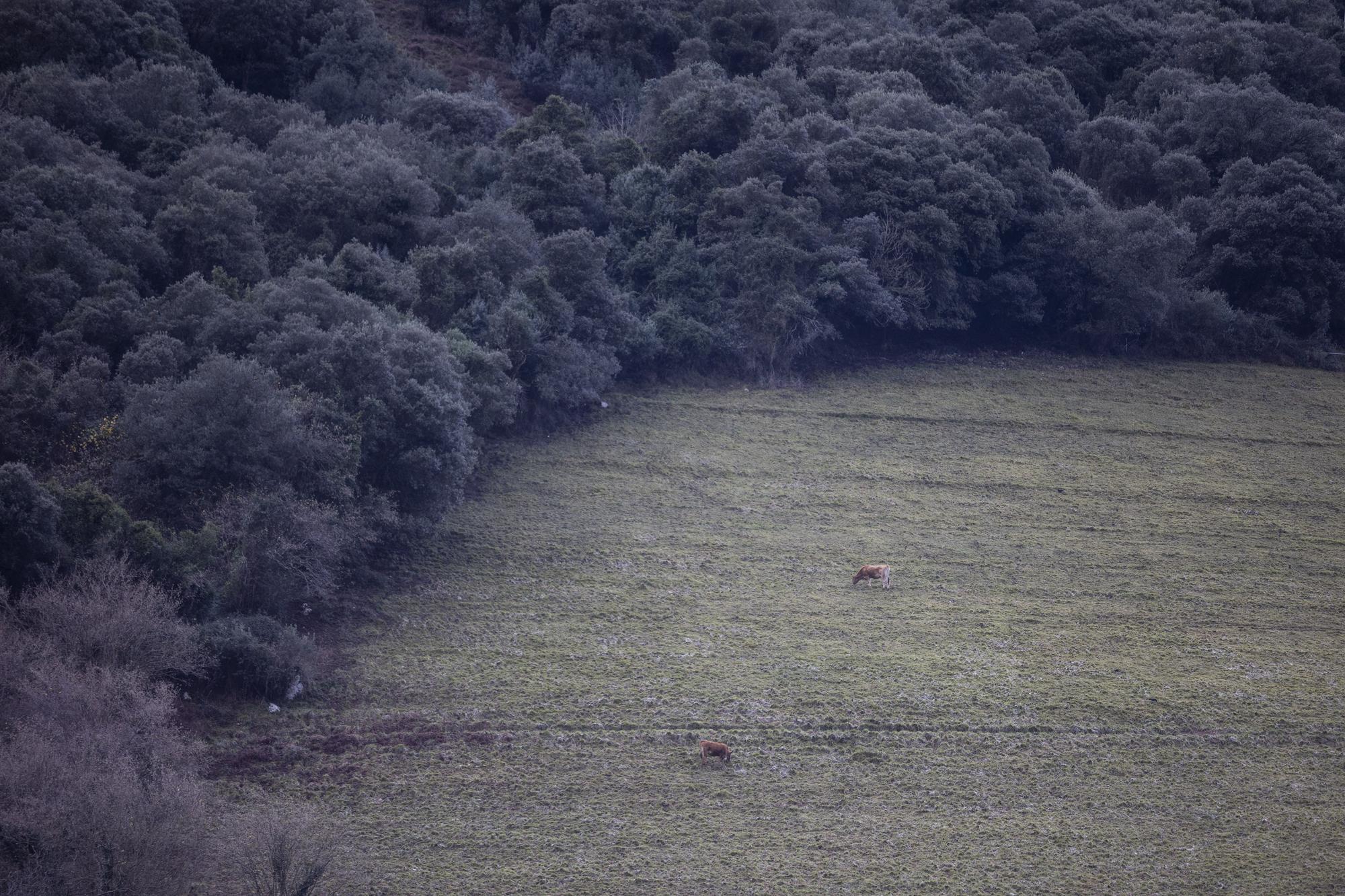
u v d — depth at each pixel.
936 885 121.38
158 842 104.81
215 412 163.38
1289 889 122.62
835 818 131.62
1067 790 138.38
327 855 113.75
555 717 146.75
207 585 146.75
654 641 165.38
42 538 139.62
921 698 154.50
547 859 122.62
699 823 129.62
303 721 142.38
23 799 103.56
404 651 159.12
